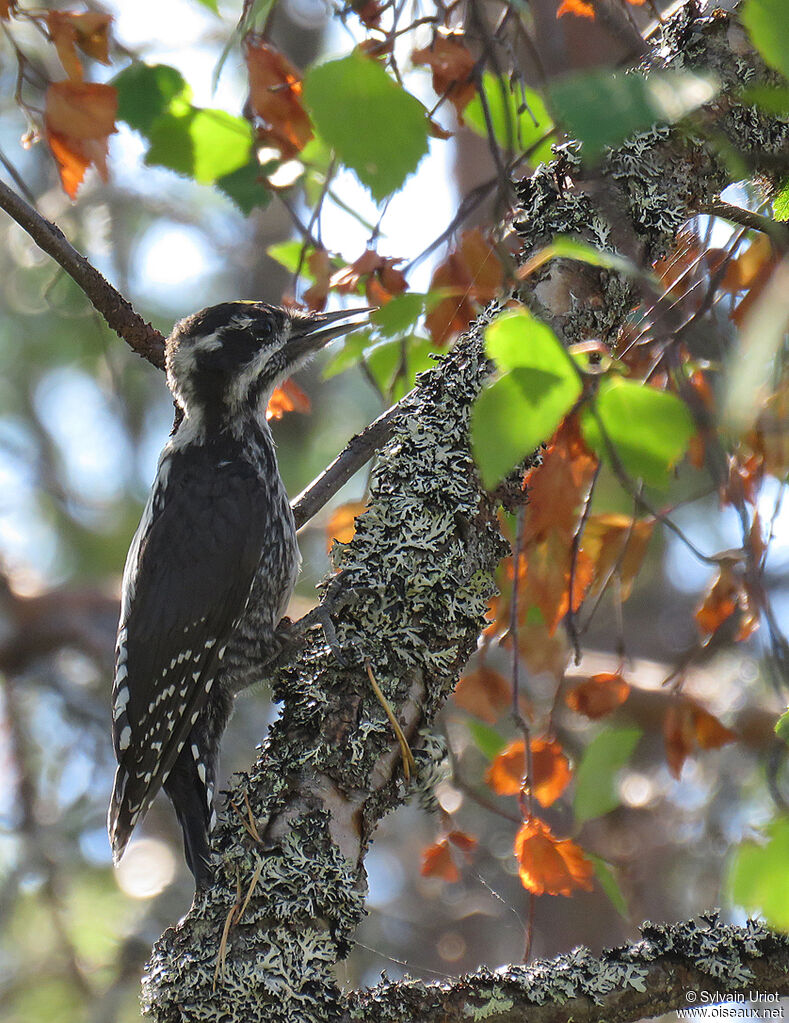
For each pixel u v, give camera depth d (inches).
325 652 257.1
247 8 277.9
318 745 247.8
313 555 609.9
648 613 715.4
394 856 719.7
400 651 254.1
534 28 339.3
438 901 677.3
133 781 358.0
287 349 407.2
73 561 738.8
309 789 244.8
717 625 303.7
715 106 258.4
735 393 155.4
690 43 263.7
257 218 781.3
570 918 622.8
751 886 177.9
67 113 271.4
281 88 281.7
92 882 625.9
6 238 645.3
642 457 218.7
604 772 278.4
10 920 609.6
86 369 718.5
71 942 598.2
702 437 240.7
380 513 262.7
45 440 759.7
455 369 270.2
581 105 158.7
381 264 299.3
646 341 296.8
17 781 634.2
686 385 241.9
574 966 245.0
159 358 354.0
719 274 273.7
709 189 266.4
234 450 394.3
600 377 202.2
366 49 287.3
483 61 274.7
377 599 257.0
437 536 258.4
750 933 249.0
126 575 392.8
